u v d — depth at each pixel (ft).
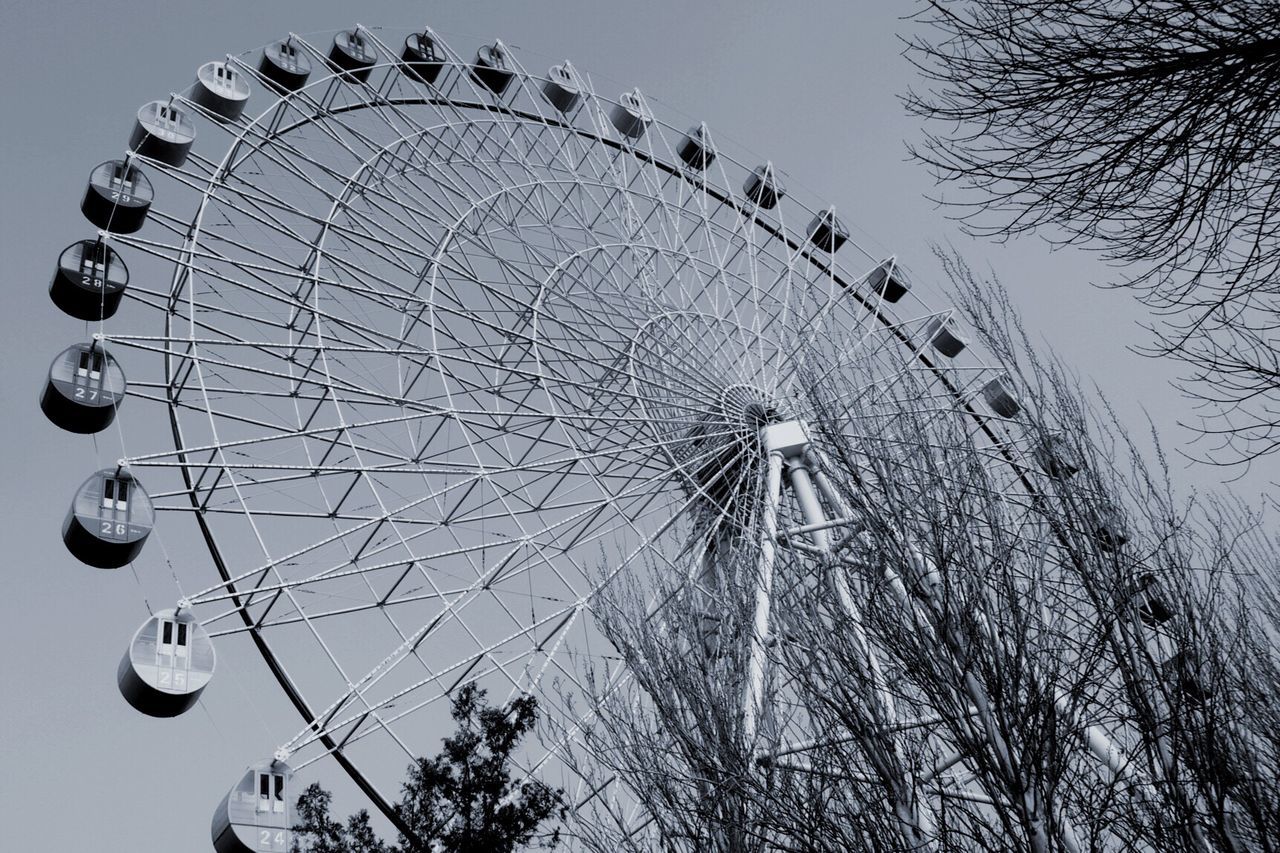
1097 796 43.37
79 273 91.61
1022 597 45.91
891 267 107.34
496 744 75.61
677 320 97.91
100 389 86.63
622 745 57.06
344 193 94.89
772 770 50.47
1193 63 28.07
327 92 101.19
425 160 100.01
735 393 94.32
